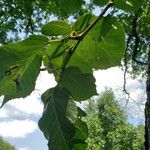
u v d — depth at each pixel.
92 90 0.56
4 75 0.52
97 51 0.58
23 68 0.53
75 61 0.59
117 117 15.37
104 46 0.58
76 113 0.49
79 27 0.56
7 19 6.87
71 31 0.55
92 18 0.56
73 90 0.55
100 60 0.58
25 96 0.54
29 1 4.60
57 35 0.54
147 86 4.12
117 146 15.09
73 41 0.56
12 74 0.52
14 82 0.53
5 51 0.51
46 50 0.54
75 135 0.51
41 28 0.54
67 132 0.48
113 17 0.57
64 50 0.55
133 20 5.07
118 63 0.59
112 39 0.57
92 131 15.24
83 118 0.52
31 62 0.53
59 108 0.49
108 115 15.35
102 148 15.08
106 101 15.54
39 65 0.53
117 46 0.57
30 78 0.53
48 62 0.55
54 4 0.62
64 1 0.60
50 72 0.55
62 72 0.55
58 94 0.50
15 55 0.52
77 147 0.51
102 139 15.37
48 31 0.54
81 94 0.55
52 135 0.48
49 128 0.48
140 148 15.09
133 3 0.57
